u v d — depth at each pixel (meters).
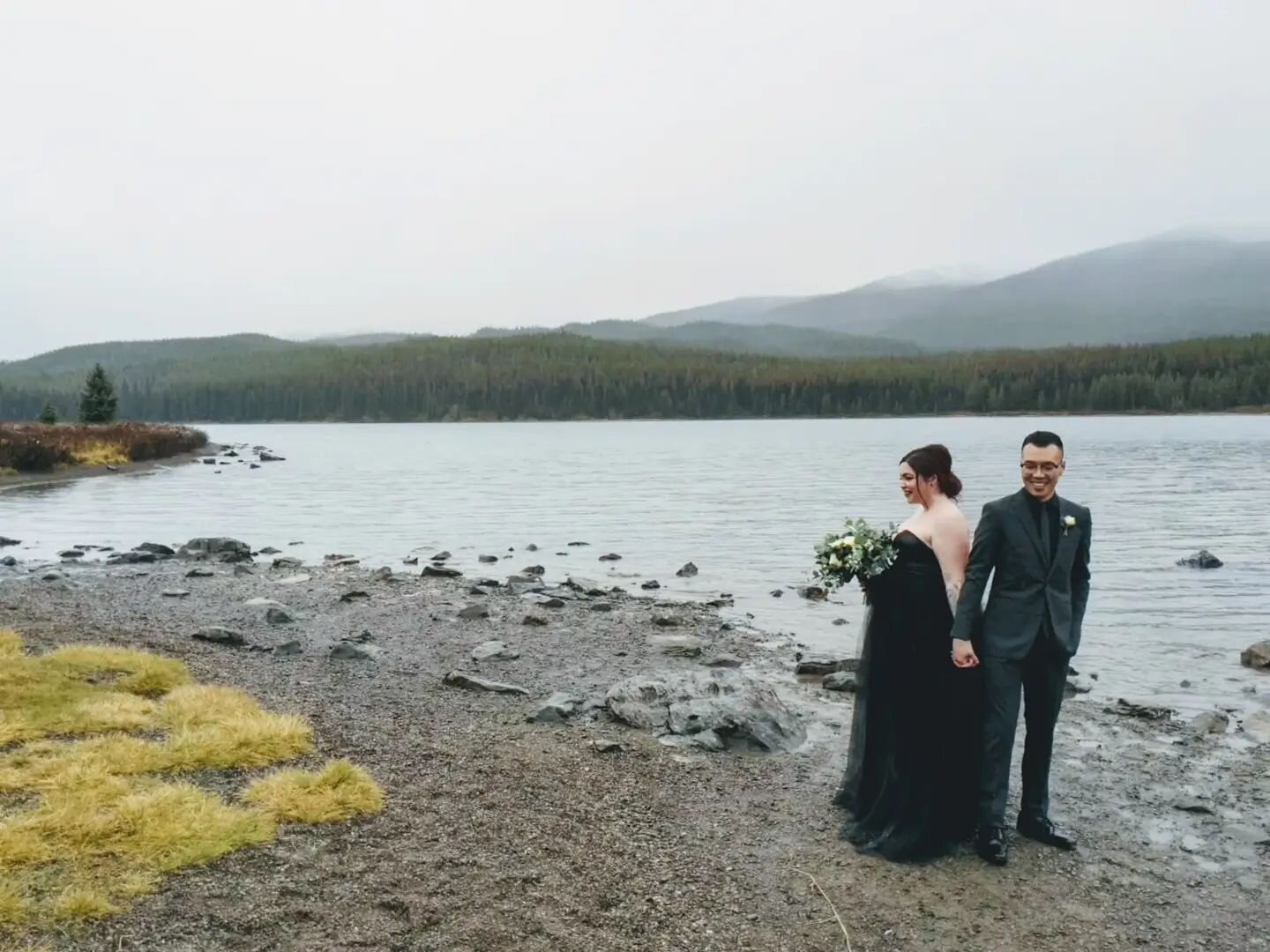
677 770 7.98
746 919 5.45
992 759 6.41
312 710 9.11
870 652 6.90
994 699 6.43
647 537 27.22
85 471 53.41
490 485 47.22
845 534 6.87
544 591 18.22
